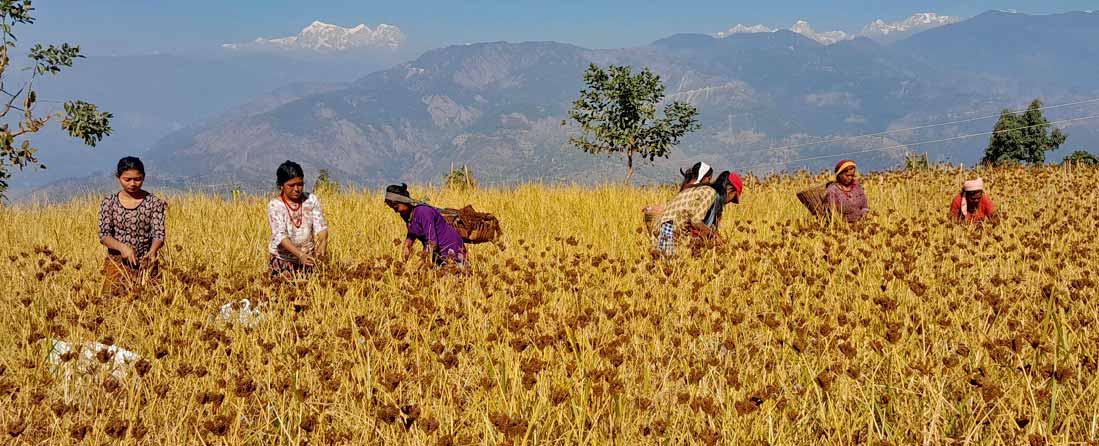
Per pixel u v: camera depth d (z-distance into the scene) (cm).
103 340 459
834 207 945
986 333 431
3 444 304
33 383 384
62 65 1538
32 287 630
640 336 455
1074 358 386
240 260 834
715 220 836
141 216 724
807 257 671
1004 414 315
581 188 1524
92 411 347
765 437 323
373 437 333
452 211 793
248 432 339
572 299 546
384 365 393
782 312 504
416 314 480
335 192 1485
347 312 507
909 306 502
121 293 542
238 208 1172
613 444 321
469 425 344
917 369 355
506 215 1152
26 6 1492
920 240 739
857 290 548
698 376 354
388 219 1098
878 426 339
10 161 1490
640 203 1245
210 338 425
